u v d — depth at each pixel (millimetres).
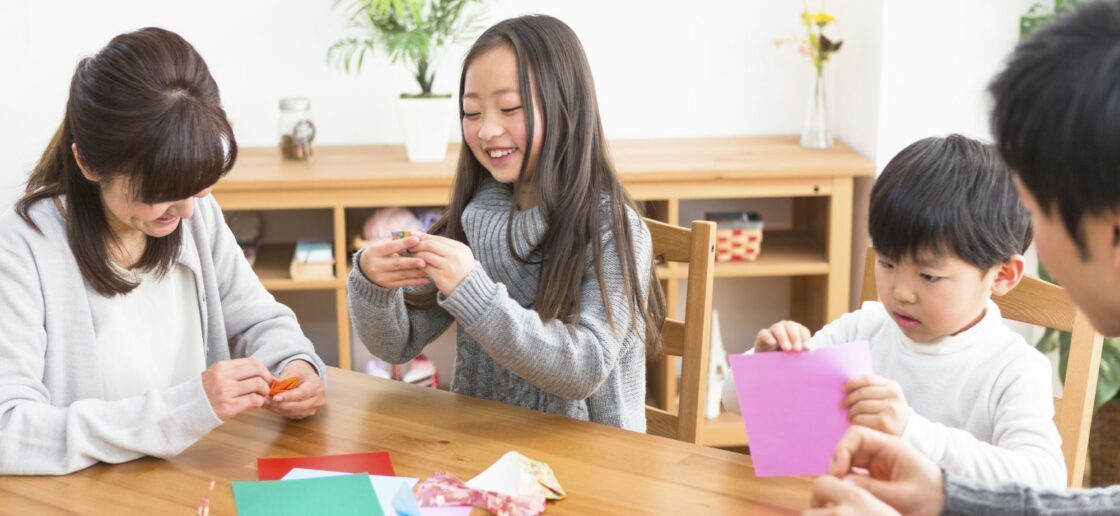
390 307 1552
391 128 3076
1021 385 1329
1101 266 790
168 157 1239
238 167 2764
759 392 1223
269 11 2971
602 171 1606
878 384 1190
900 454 1027
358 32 3002
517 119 1523
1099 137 733
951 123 2836
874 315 1528
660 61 3084
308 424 1412
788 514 1165
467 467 1284
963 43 2797
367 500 1189
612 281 1545
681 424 1695
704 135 3143
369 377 1578
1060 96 753
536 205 1596
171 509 1197
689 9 3055
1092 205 759
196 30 2965
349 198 2695
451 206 1727
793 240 3092
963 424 1382
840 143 3066
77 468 1287
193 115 1254
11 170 2854
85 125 1258
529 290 1624
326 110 3051
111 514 1188
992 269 1286
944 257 1262
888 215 1276
